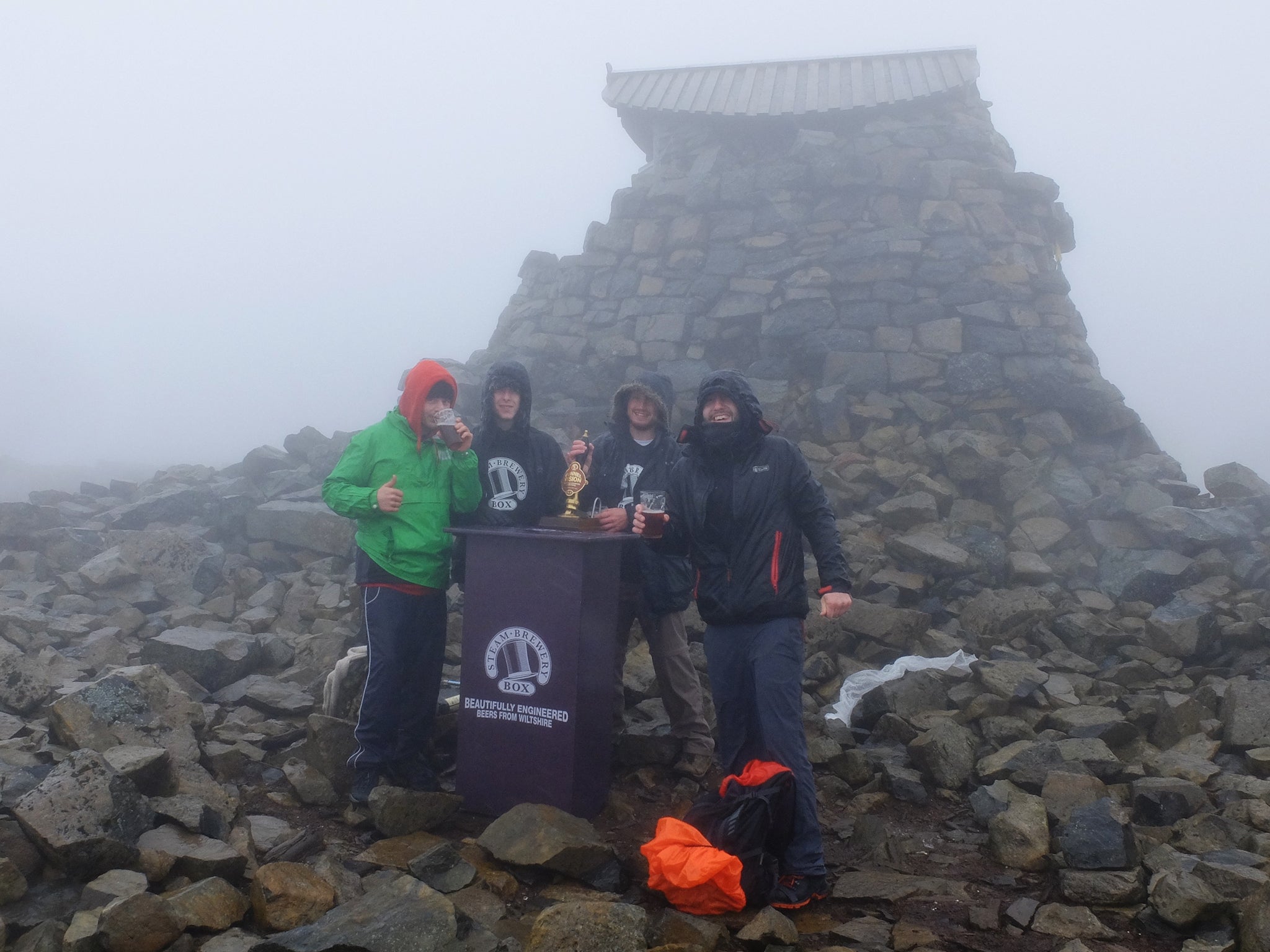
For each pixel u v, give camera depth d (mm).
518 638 3914
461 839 3768
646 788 4391
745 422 3600
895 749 4789
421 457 4082
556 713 3854
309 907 3000
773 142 10141
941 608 6320
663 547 3805
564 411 8977
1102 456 7930
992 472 7551
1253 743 4504
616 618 4266
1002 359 8367
